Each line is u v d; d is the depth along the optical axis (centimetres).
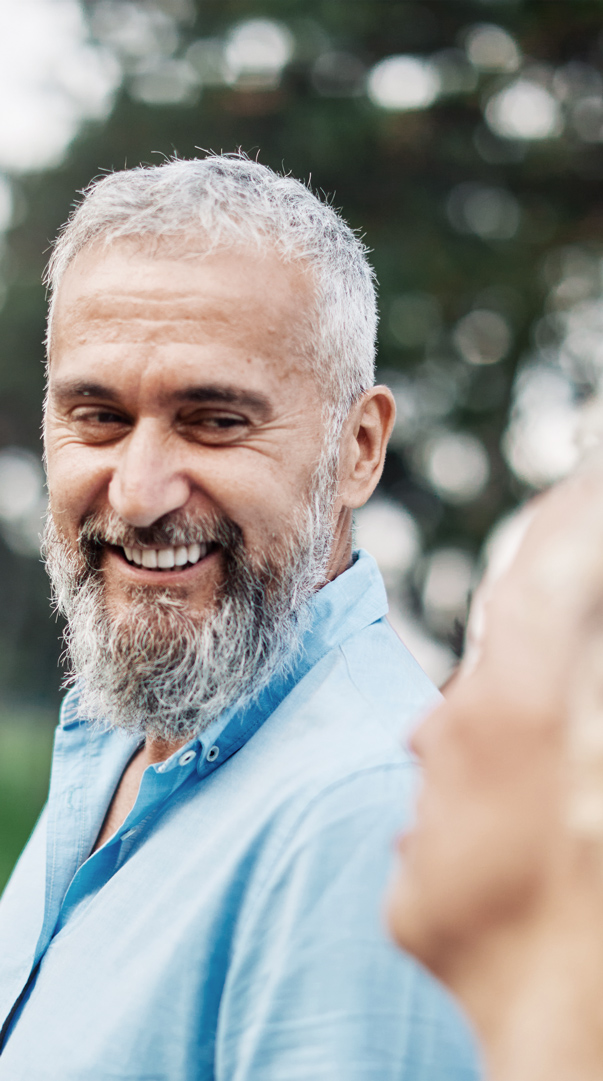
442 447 1628
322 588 141
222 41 1441
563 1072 43
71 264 137
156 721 136
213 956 108
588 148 1383
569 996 44
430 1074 95
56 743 161
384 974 97
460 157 1359
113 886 124
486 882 47
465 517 1562
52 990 120
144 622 133
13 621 2028
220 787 125
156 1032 107
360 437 151
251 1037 100
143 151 1426
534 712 46
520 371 1538
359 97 1368
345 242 145
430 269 1373
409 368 1527
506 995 46
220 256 129
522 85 1397
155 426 129
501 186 1412
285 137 1351
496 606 50
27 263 1575
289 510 133
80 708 158
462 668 54
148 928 116
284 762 121
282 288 131
